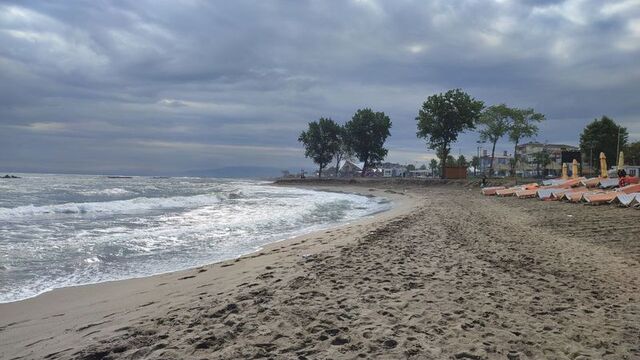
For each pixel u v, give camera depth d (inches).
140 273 402.9
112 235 609.3
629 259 426.3
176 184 3225.9
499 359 184.9
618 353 193.6
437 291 292.5
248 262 427.5
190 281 354.9
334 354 188.7
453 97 2935.5
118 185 2471.7
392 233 599.8
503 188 1764.3
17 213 846.5
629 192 1022.4
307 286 305.9
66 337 225.9
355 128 4224.9
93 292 329.4
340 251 453.4
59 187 1947.6
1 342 223.1
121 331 226.2
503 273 356.2
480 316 241.0
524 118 2805.1
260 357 186.9
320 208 1258.6
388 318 234.5
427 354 188.1
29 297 315.3
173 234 641.6
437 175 5036.9
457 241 529.7
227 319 236.2
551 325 228.8
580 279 343.3
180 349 196.9
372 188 3100.4
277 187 3663.9
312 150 4672.7
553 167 4101.9
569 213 887.1
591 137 3129.9
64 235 596.4
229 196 1717.5
